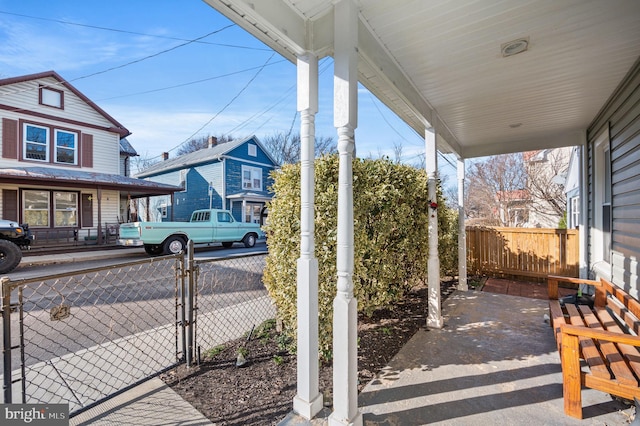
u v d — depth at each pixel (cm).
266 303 406
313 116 191
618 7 181
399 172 362
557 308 294
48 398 192
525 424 175
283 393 205
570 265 520
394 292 354
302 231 190
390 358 261
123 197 1260
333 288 248
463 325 337
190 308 238
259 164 1706
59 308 191
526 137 485
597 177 421
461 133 458
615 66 257
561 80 282
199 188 1630
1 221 647
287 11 171
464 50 228
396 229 347
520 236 564
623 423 174
